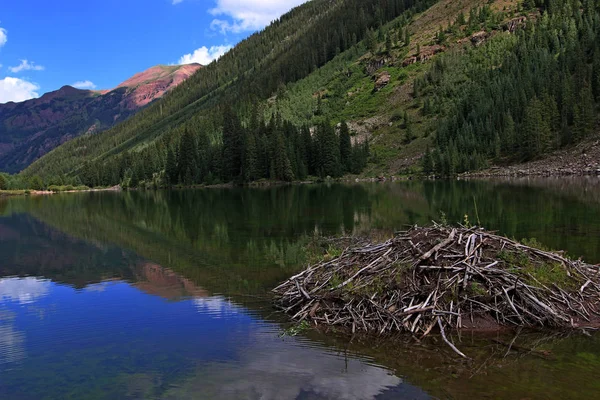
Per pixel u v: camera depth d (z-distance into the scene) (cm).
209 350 899
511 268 1062
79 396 726
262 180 12206
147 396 712
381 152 13250
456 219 2803
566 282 1077
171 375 789
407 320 981
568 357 810
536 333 927
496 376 742
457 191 5306
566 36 13500
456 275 1034
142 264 1844
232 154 12744
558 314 968
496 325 973
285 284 1251
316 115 17675
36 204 7044
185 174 13488
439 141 11994
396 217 3122
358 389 714
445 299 1016
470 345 878
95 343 965
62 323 1114
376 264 1145
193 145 13662
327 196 5750
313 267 1261
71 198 9294
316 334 973
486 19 18088
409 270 1084
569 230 2192
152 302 1271
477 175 9538
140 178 15162
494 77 13425
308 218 3328
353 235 2381
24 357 897
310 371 787
